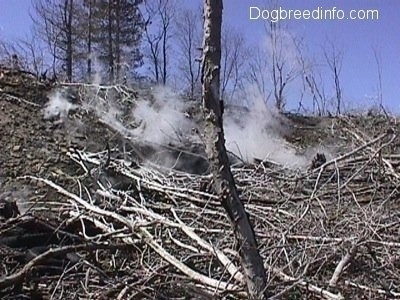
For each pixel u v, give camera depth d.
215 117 3.04
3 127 8.28
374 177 6.26
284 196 5.57
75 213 5.37
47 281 4.25
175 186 6.59
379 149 4.92
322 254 4.15
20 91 9.38
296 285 3.38
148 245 4.33
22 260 4.43
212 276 4.00
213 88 3.03
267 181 6.32
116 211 5.48
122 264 4.49
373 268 3.90
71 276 4.09
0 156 7.54
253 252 3.03
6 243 4.66
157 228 4.80
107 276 4.07
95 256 4.46
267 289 3.19
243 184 6.41
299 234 4.49
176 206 5.93
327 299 3.46
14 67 10.72
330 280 3.71
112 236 4.66
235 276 3.48
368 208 4.82
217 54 3.02
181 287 3.73
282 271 3.64
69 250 4.03
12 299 3.92
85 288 3.81
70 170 7.38
